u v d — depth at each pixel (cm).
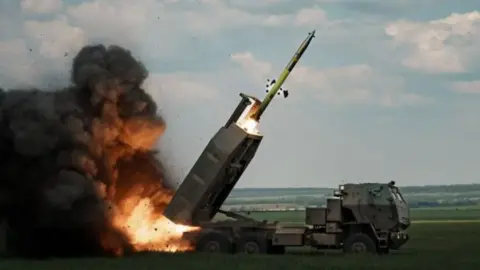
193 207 5172
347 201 5031
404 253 5134
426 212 18100
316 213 5034
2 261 4616
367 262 4403
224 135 5178
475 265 4303
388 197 5041
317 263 4328
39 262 4531
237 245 5044
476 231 8450
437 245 6094
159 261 4481
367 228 5028
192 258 4631
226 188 5381
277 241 4981
